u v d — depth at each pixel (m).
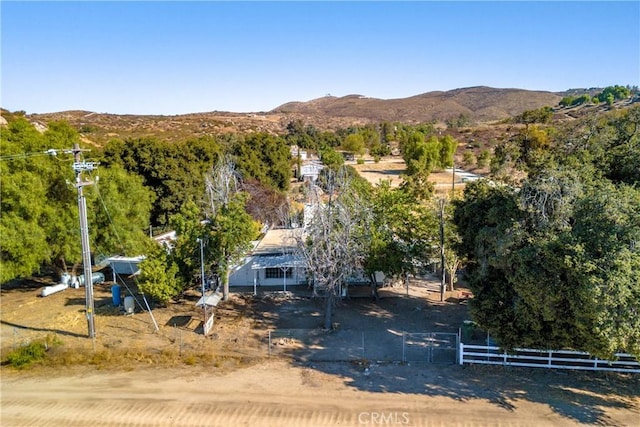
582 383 18.67
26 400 17.80
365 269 27.17
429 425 15.80
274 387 18.72
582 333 16.27
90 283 23.59
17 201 27.95
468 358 21.03
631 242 15.69
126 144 49.69
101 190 32.34
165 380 19.42
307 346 22.95
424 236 29.66
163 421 16.22
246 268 32.78
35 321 26.45
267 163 67.38
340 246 24.45
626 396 17.64
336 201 26.94
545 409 16.75
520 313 18.28
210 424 16.03
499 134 127.44
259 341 23.58
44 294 31.05
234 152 66.81
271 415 16.56
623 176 21.84
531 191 18.45
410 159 81.50
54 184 31.59
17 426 15.99
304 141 129.25
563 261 15.89
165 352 21.94
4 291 32.56
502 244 17.84
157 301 29.53
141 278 26.33
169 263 27.25
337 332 24.67
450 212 29.39
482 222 21.45
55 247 30.39
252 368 20.58
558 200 17.70
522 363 20.25
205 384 19.03
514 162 23.66
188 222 28.33
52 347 22.44
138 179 38.06
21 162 29.95
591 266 15.15
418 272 30.38
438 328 25.14
